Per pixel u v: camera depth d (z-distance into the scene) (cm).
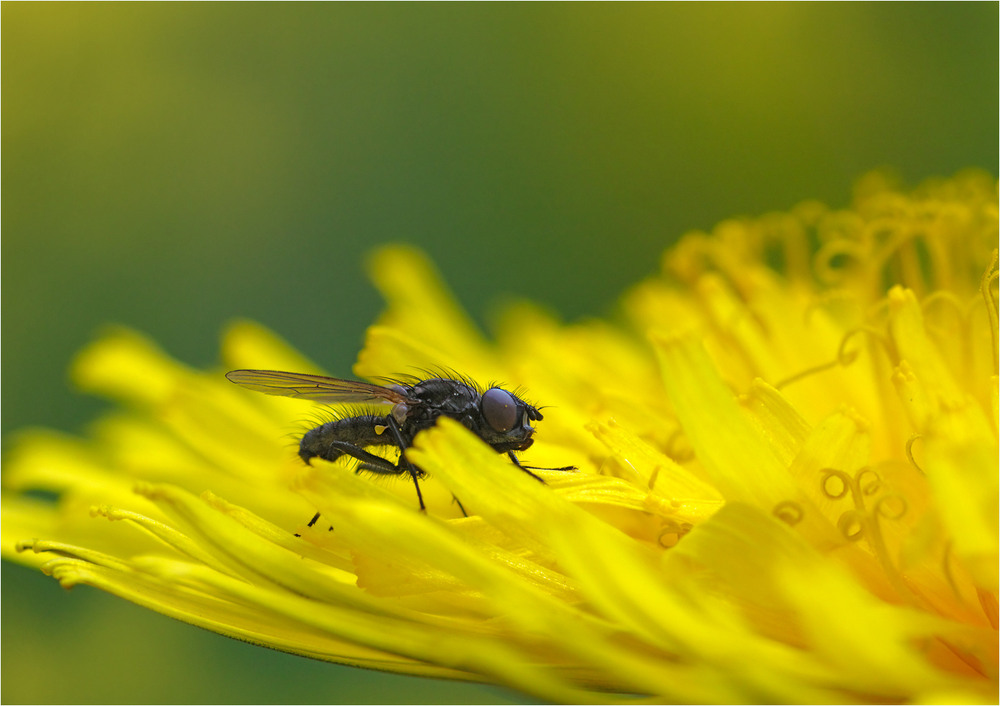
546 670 8
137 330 10
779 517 8
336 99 10
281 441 9
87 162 10
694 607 8
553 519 8
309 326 10
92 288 10
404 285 10
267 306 10
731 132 10
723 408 8
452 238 10
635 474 8
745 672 8
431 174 10
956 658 8
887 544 8
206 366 10
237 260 10
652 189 10
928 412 8
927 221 9
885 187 10
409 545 8
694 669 8
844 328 9
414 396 9
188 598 8
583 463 9
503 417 9
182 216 10
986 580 8
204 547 8
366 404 9
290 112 10
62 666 10
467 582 8
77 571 8
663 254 10
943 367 8
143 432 10
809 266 10
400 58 10
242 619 8
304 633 8
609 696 8
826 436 8
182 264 10
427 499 9
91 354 10
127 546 9
